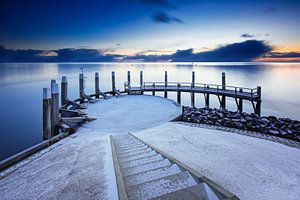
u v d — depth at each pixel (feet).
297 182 11.30
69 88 125.90
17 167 16.38
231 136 22.98
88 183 10.32
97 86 55.47
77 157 15.74
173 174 8.86
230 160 14.39
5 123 55.31
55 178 12.08
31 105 76.64
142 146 17.10
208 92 60.64
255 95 53.57
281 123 31.27
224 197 6.76
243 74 195.11
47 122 24.71
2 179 14.37
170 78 172.04
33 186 11.64
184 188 7.41
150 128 26.50
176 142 19.62
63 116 32.24
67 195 9.57
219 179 11.07
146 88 65.67
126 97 51.57
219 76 179.52
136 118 31.37
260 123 30.73
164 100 47.09
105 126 27.73
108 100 47.26
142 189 7.81
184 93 124.57
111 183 9.78
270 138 23.11
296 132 23.95
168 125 27.81
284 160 15.38
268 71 241.14
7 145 41.06
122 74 232.73
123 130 26.04
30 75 203.31
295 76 172.76
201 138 21.40
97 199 8.68
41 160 16.85
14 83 133.80
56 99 26.63
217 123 28.91
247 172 12.30
